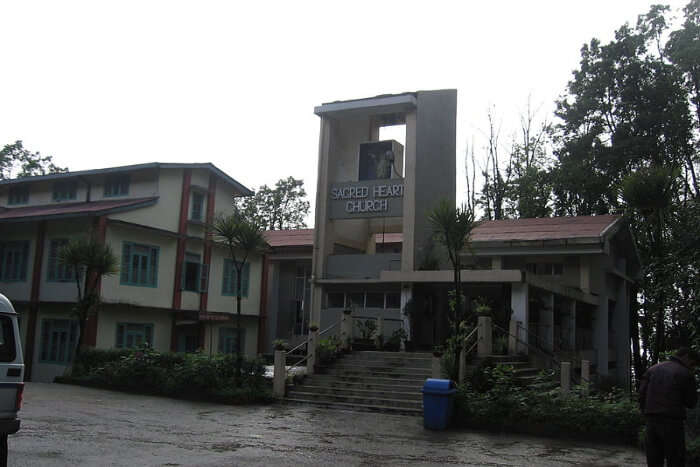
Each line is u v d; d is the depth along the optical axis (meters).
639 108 31.78
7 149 43.75
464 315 19.58
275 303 31.97
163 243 25.73
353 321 23.14
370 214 24.39
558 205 35.78
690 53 29.48
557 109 34.75
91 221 22.98
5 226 25.61
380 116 26.64
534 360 18.08
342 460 9.54
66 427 11.27
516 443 11.62
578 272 23.61
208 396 16.38
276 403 16.31
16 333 8.02
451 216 14.59
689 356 7.93
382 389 16.33
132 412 13.82
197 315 26.72
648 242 28.91
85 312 20.00
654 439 7.82
